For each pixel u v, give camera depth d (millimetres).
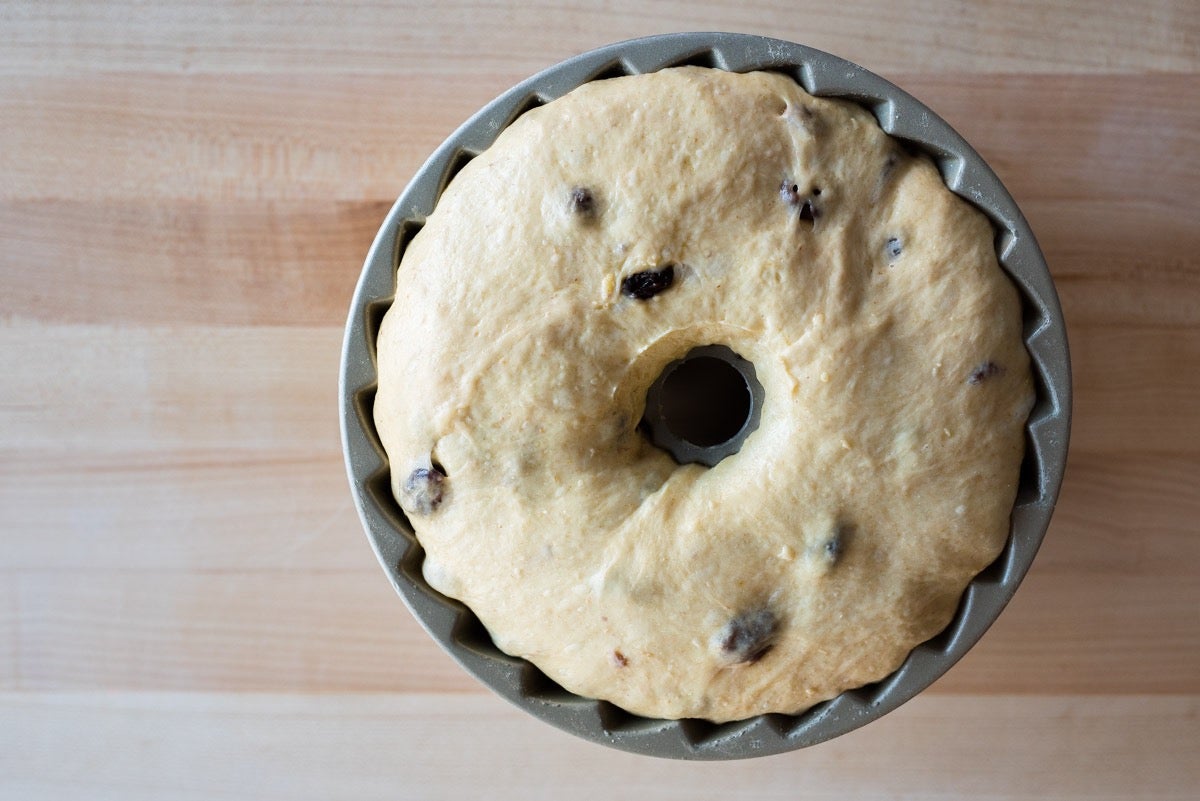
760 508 569
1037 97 675
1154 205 676
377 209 685
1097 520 688
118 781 710
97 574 706
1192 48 673
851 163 569
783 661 580
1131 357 680
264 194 687
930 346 566
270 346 693
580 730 589
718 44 576
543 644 583
